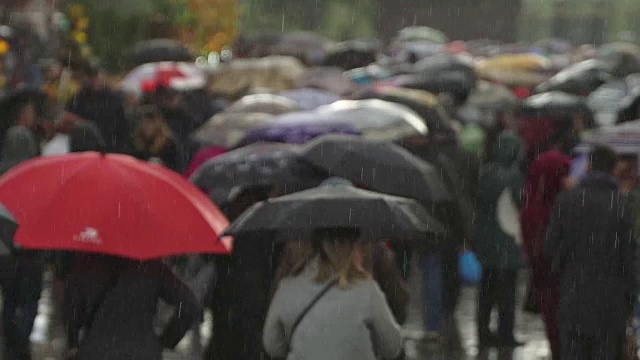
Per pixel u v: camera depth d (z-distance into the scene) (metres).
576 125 37.56
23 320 24.66
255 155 21.38
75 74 35.81
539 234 27.55
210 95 44.44
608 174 23.14
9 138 28.11
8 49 47.19
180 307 18.00
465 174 29.81
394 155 20.86
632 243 22.92
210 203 18.45
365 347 16.52
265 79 47.47
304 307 16.55
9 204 17.78
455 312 34.44
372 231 17.17
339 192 17.16
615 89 54.72
